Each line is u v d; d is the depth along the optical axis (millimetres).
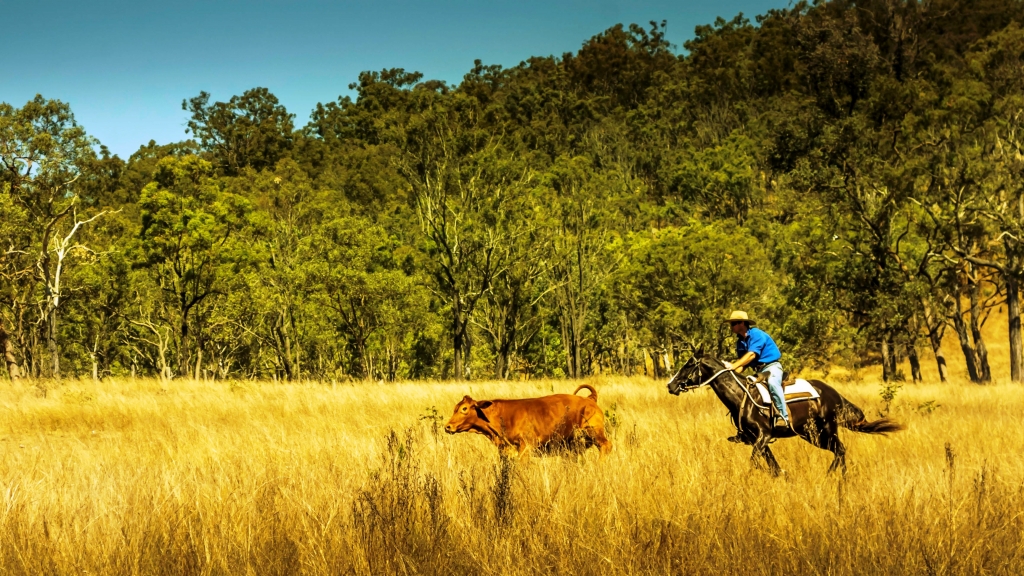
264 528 5977
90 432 14992
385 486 6625
